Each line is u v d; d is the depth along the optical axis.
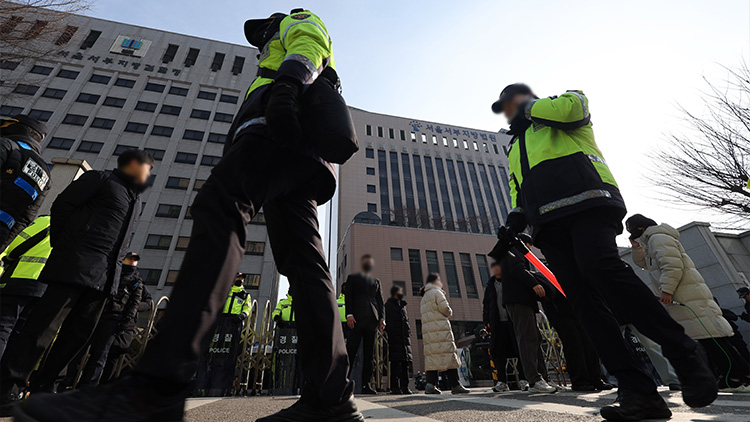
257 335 5.20
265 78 1.11
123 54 34.34
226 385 4.39
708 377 1.12
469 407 1.67
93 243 2.01
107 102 31.16
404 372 4.25
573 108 1.52
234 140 0.98
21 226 1.94
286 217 1.08
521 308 3.12
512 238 1.99
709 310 2.80
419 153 42.78
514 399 2.09
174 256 25.22
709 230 6.96
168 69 34.78
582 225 1.36
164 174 28.53
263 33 1.38
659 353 2.80
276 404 2.26
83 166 4.36
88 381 3.24
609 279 1.23
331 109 1.03
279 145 0.94
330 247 35.69
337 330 1.00
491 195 41.62
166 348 0.62
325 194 1.20
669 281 2.86
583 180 1.40
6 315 1.94
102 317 3.45
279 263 1.11
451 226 36.62
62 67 31.66
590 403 1.68
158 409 0.59
